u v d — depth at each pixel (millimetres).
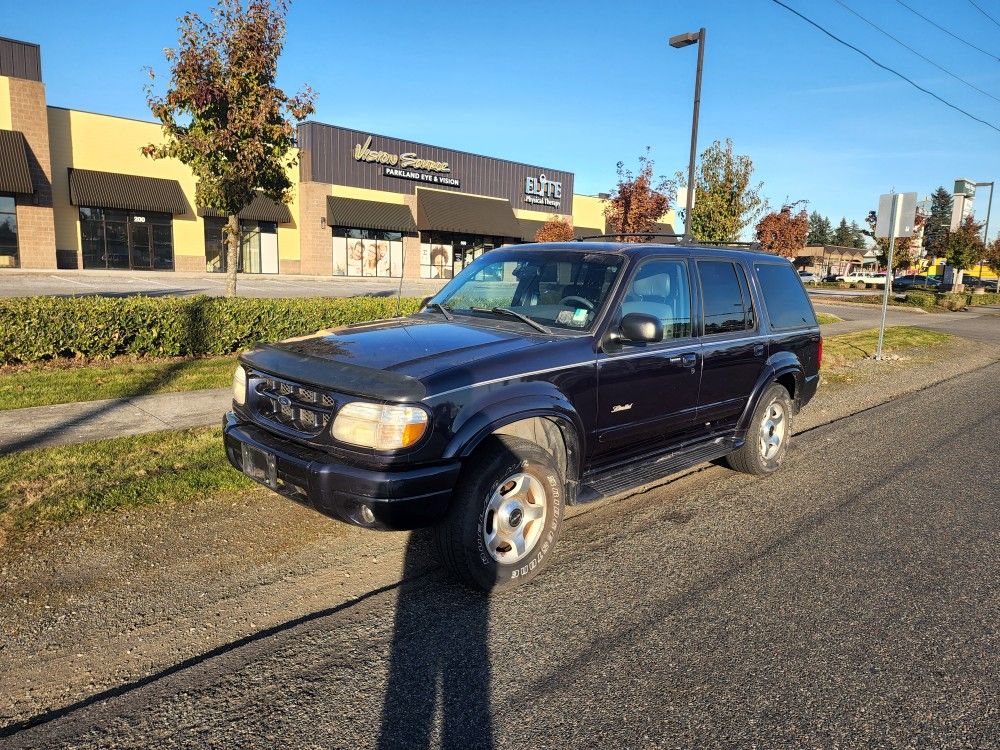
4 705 2641
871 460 6508
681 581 3881
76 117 29219
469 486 3426
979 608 3662
